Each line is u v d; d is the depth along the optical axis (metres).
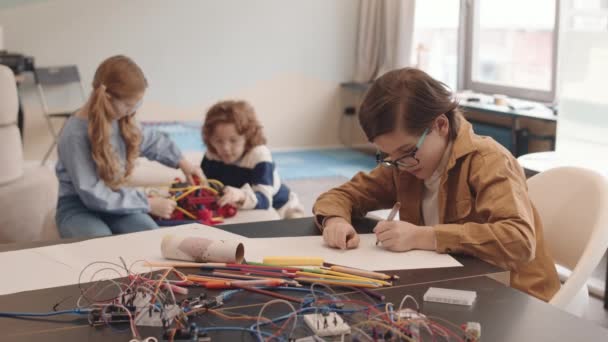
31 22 5.09
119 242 1.31
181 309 0.93
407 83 1.27
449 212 1.39
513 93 4.98
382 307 0.96
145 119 5.56
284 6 5.89
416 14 5.72
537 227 1.37
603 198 1.39
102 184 2.16
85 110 2.22
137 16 5.39
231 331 0.88
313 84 6.14
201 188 2.34
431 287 1.04
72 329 0.90
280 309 0.96
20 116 4.74
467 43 5.40
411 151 1.31
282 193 2.70
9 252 1.25
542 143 4.32
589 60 2.41
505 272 1.14
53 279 1.10
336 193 1.52
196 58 5.66
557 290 1.34
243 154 2.55
